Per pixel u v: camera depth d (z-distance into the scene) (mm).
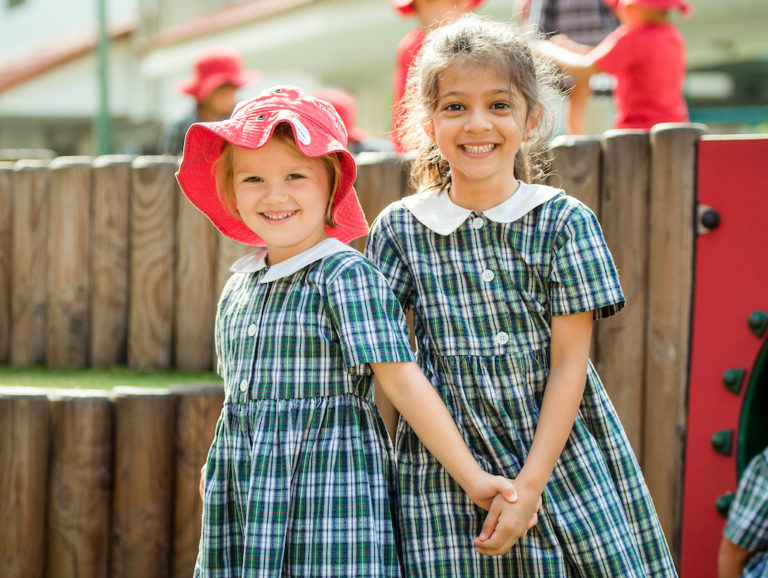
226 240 3027
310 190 1794
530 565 1747
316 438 1711
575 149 2498
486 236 1799
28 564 2561
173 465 2588
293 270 1782
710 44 6508
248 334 1795
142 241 3105
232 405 1798
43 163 3238
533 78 1819
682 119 3377
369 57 8195
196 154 1944
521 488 1671
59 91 12133
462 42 1775
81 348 3191
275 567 1655
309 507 1686
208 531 1771
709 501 2381
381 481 1736
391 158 2660
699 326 2385
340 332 1713
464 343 1786
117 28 12039
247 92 9531
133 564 2564
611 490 1785
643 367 2467
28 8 15859
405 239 1862
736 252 2342
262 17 7844
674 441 2420
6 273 3258
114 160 3131
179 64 9438
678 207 2395
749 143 2318
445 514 1768
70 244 3178
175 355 3117
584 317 1770
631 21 3281
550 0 3906
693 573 2398
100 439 2568
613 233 2473
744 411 2346
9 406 2568
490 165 1765
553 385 1745
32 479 2564
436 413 1700
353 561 1665
